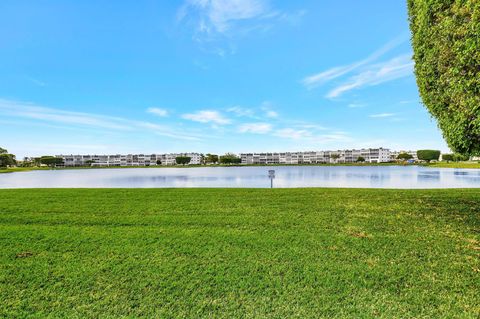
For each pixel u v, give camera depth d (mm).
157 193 12391
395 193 11945
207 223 7262
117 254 5164
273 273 4312
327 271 4348
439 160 109312
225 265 4617
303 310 3350
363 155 155625
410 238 5852
